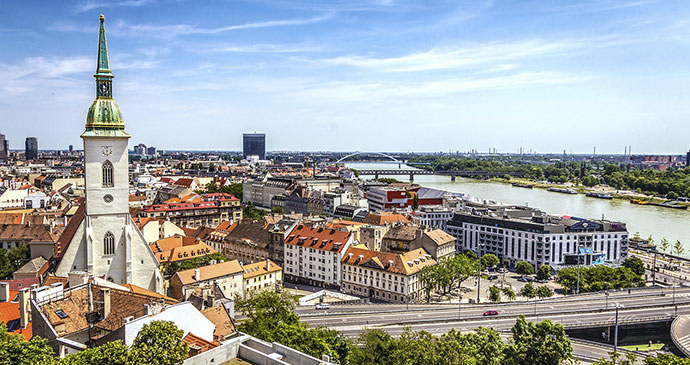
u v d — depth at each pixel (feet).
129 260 449.06
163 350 217.36
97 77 431.43
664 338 582.35
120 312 284.82
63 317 279.28
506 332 510.99
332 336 389.60
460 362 345.51
